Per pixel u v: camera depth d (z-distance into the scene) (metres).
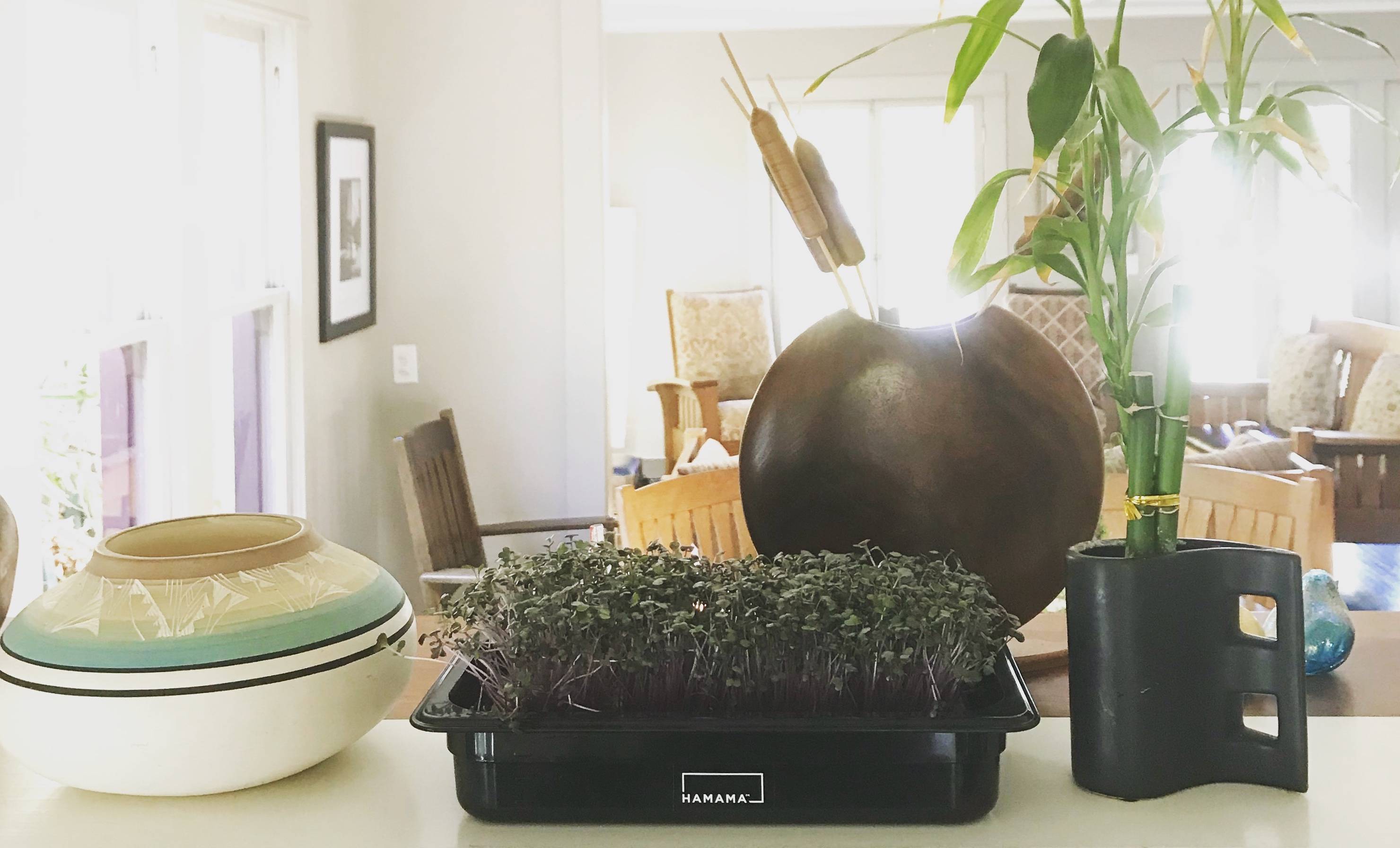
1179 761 0.94
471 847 0.88
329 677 0.93
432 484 3.08
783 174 1.06
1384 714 1.11
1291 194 7.08
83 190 1.99
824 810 0.89
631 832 0.90
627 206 7.45
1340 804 0.92
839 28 7.16
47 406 1.87
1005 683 0.93
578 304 3.52
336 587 0.97
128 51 2.16
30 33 1.79
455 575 2.86
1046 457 1.06
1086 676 0.93
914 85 7.16
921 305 7.32
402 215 3.52
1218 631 0.94
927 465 1.04
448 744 0.92
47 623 0.91
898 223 7.29
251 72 2.78
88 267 2.01
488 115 3.48
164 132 2.28
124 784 0.91
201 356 2.38
